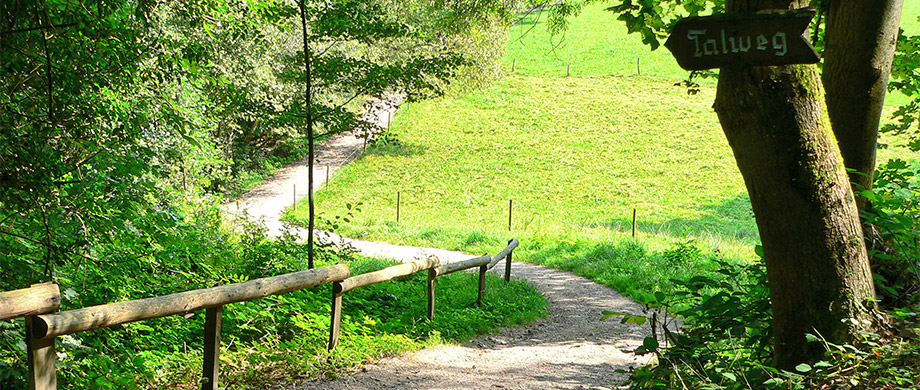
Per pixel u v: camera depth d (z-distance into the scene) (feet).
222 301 16.78
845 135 16.87
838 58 16.81
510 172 118.11
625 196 106.63
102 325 13.62
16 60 18.02
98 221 18.35
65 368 16.69
